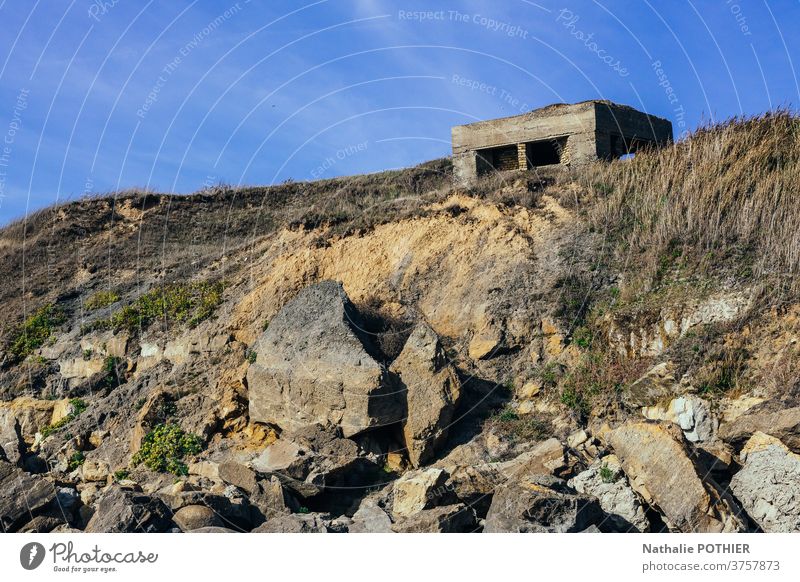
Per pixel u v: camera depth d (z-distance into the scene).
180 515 15.02
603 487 14.56
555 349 19.91
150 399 20.94
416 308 22.38
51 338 27.78
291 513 16.08
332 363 18.61
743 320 17.91
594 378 18.81
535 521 13.41
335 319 19.50
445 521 14.00
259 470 17.23
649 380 17.70
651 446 14.51
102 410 22.59
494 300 21.36
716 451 15.15
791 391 15.91
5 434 22.86
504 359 20.30
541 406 18.73
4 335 28.38
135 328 26.06
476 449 17.77
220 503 15.42
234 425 20.05
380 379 18.06
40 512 16.31
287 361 19.25
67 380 25.75
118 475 19.34
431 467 17.61
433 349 18.59
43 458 21.62
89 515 17.11
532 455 16.12
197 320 25.28
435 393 18.17
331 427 18.28
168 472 19.11
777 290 18.19
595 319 20.12
